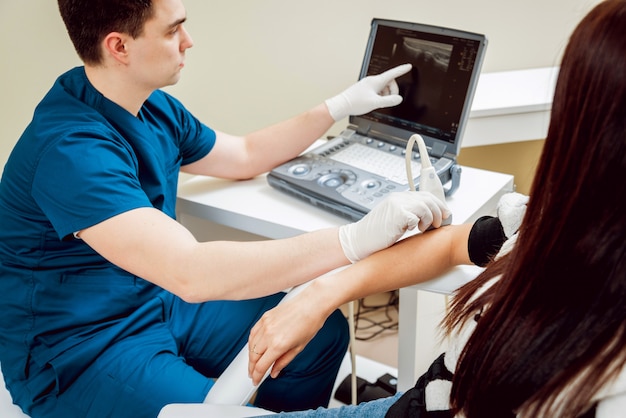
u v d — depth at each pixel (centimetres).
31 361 121
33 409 120
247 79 196
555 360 60
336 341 139
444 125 136
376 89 145
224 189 147
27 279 120
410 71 142
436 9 202
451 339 78
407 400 79
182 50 120
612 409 58
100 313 121
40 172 109
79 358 117
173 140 135
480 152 211
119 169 110
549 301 60
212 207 140
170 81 119
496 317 65
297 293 110
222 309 138
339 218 132
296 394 139
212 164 145
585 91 56
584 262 58
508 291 64
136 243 106
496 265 76
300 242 114
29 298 119
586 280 58
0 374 130
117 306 123
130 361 118
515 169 209
